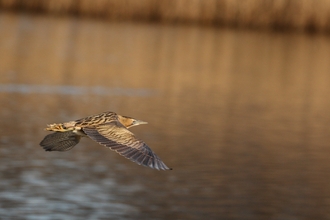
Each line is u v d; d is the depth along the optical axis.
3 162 13.85
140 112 20.31
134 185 12.91
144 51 35.69
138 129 17.81
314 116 21.55
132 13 48.75
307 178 14.02
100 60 31.41
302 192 13.03
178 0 48.53
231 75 30.14
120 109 20.59
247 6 48.19
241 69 32.38
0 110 19.12
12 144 15.32
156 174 13.71
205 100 23.28
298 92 26.64
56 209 11.34
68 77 26.08
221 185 13.19
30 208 11.31
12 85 23.39
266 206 12.15
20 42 34.56
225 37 44.47
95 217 11.07
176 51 36.75
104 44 36.94
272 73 31.73
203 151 15.78
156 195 12.34
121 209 11.54
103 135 5.23
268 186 13.31
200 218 11.32
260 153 15.96
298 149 16.59
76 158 14.66
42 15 47.47
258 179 13.77
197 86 26.34
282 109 22.53
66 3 48.72
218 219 11.32
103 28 43.81
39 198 11.84
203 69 31.34
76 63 29.84
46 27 41.53
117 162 14.54
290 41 44.81
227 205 12.01
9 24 41.16
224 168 14.38
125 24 46.88
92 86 24.61
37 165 13.86
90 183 12.86
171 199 12.19
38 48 33.22
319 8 47.97
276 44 42.97
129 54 34.22
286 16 48.25
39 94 22.27
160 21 48.91
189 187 12.99
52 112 19.42
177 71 30.03
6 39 35.09
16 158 14.23
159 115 20.02
